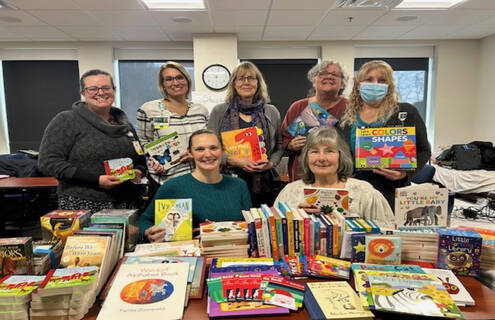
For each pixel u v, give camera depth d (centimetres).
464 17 459
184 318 98
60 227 134
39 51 567
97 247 117
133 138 207
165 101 235
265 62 597
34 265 114
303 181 178
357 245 130
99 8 398
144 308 98
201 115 240
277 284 111
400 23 481
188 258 126
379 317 98
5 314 96
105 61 572
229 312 98
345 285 113
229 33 523
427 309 95
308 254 134
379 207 166
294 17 444
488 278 121
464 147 520
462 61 605
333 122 212
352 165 171
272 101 607
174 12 416
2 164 422
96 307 104
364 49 603
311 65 603
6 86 578
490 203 451
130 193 207
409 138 175
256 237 133
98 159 191
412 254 133
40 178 390
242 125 224
